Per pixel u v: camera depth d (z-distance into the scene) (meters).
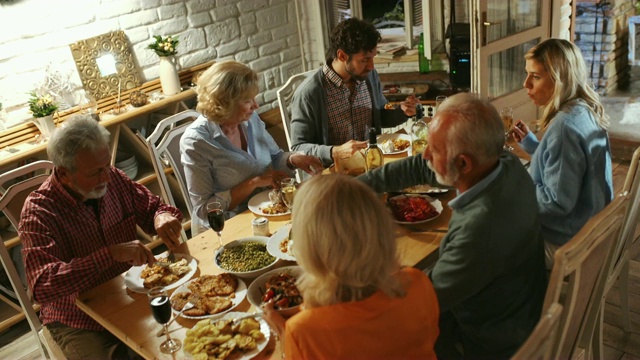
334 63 2.51
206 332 1.38
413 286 1.10
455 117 1.35
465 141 1.33
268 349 1.35
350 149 2.24
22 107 2.89
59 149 1.69
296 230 1.04
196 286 1.60
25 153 2.64
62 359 1.88
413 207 1.87
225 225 2.01
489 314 1.46
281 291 1.49
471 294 1.36
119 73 3.16
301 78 3.03
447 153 1.37
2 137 2.74
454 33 3.66
